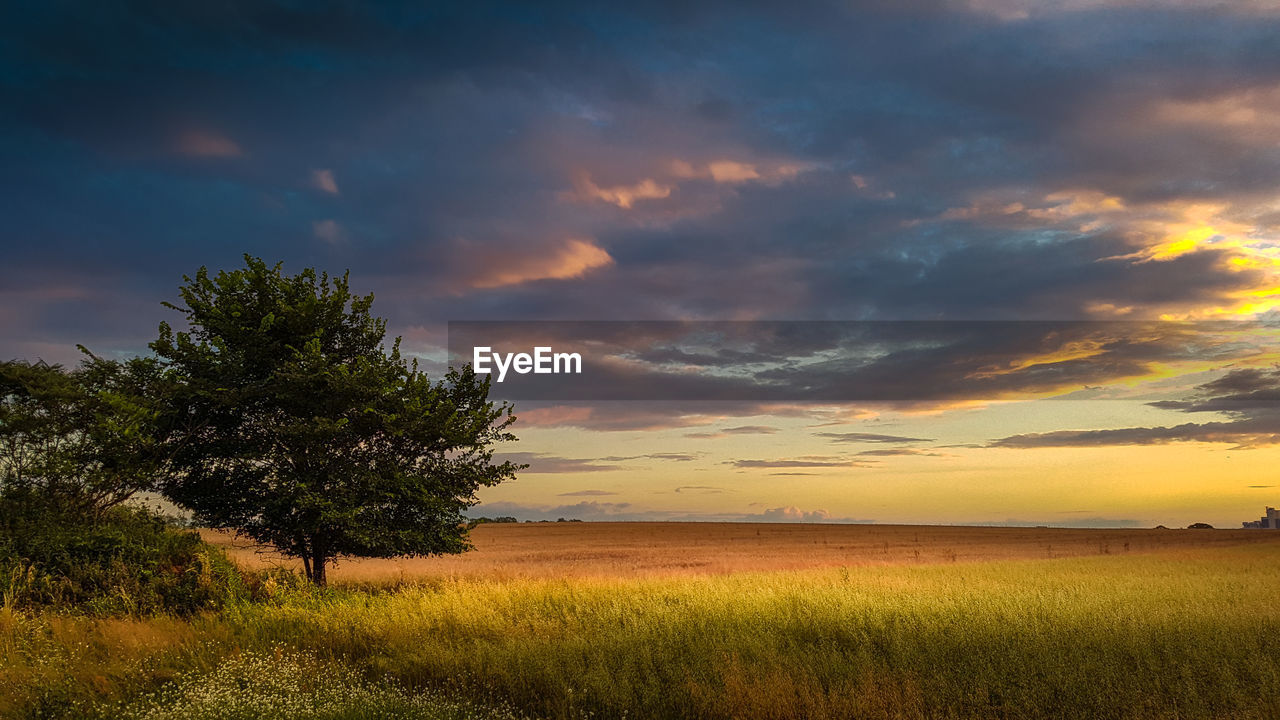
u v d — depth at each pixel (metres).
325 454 22.14
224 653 12.08
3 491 19.52
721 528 96.50
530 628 13.91
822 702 8.57
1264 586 20.73
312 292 23.12
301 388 21.55
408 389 23.19
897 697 8.59
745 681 9.34
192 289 22.84
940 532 88.19
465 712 8.79
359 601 17.41
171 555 20.61
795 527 101.25
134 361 21.66
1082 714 8.25
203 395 21.44
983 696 8.77
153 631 13.55
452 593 17.81
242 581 20.58
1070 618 13.70
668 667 10.38
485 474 23.98
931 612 14.56
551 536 77.50
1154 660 10.05
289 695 9.15
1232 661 10.16
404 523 22.88
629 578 27.08
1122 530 95.19
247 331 22.22
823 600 16.16
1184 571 28.27
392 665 11.27
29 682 10.02
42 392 19.56
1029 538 74.19
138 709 9.11
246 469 21.92
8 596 15.37
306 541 22.69
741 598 16.92
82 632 13.41
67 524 19.38
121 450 20.17
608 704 9.08
